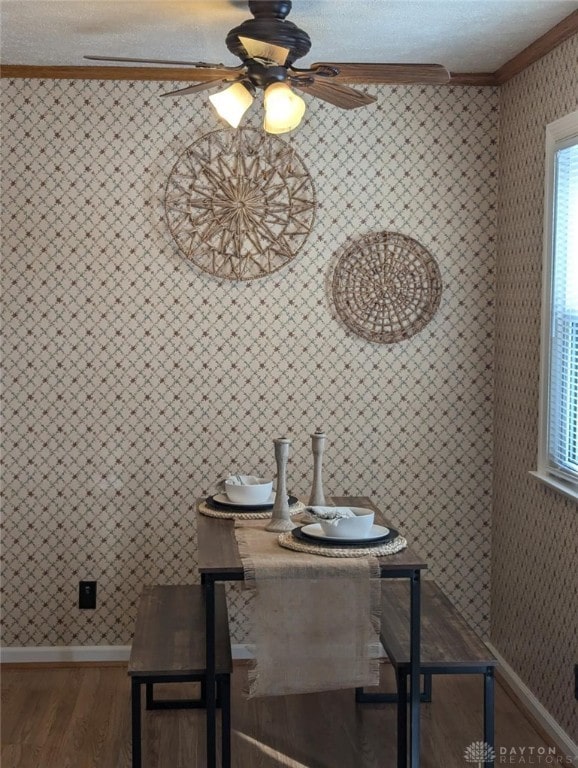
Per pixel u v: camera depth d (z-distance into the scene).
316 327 4.32
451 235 4.32
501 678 4.21
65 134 4.19
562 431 3.61
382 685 4.12
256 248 4.26
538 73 3.77
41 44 3.75
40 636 4.36
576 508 3.38
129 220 4.23
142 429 4.30
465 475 4.40
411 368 4.36
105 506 4.32
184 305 4.27
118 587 4.36
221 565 2.89
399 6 3.21
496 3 3.17
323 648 2.91
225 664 3.07
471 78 4.21
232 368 4.30
